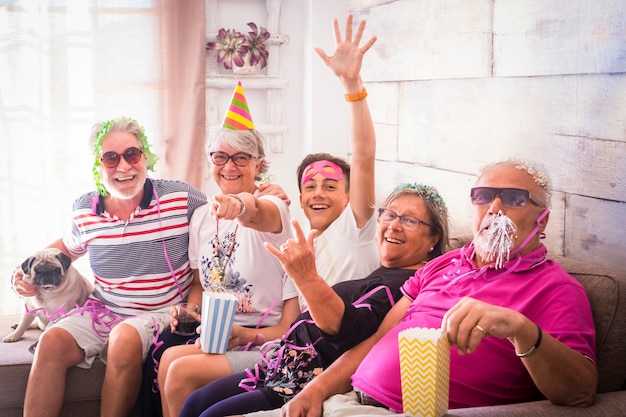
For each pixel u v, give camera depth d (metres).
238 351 2.43
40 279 2.78
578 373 1.68
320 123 4.01
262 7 4.11
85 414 2.67
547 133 2.40
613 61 2.14
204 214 2.74
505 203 1.94
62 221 3.90
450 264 2.10
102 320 2.73
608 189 2.17
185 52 3.91
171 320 2.64
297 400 1.96
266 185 2.70
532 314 1.83
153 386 2.59
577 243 2.30
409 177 3.22
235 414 2.08
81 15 3.82
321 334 2.13
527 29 2.47
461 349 1.62
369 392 1.92
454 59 2.87
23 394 2.63
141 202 2.73
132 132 2.72
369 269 2.52
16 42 3.75
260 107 4.18
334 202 2.60
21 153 3.82
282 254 1.91
